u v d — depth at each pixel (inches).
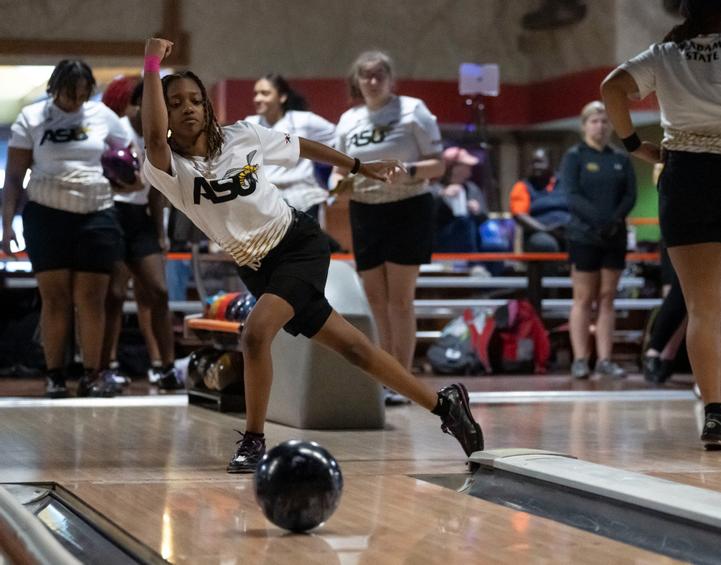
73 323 863.1
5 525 298.2
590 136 882.8
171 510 334.0
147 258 751.7
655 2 1407.5
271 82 753.0
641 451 464.1
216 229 414.6
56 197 694.5
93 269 705.0
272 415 590.2
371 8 1397.6
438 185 1106.1
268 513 298.7
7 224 698.8
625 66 491.5
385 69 650.8
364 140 653.9
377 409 554.6
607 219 877.8
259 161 418.9
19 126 698.2
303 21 1376.7
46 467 419.5
